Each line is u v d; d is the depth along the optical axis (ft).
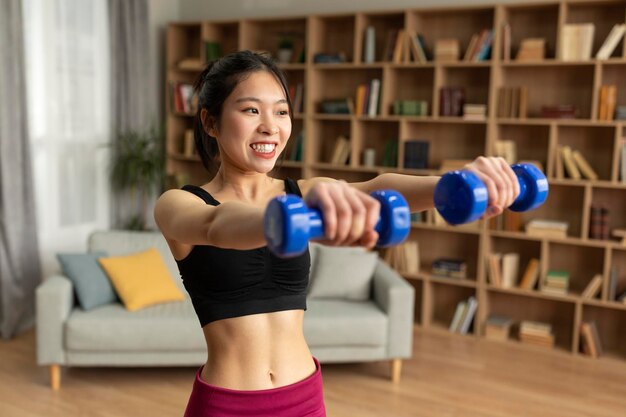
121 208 17.10
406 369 12.71
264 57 4.13
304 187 4.61
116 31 16.57
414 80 15.94
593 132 14.39
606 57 13.38
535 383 12.26
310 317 11.66
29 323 14.44
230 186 4.35
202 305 4.10
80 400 10.89
